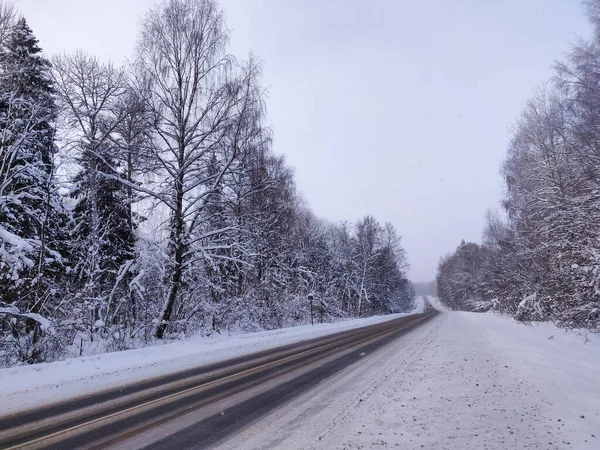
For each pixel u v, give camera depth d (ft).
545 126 69.72
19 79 48.26
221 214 62.34
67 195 60.08
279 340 60.49
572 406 20.30
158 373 33.63
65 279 56.54
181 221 56.90
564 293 61.57
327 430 18.67
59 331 43.52
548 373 28.43
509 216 96.48
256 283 84.89
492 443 16.11
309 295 107.24
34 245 45.11
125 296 53.57
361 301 186.70
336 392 26.63
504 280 103.86
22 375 30.09
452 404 22.13
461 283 245.24
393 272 246.88
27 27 56.65
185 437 18.11
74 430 19.11
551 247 64.44
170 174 56.49
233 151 59.26
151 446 17.04
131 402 24.26
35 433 18.67
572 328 56.03
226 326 72.13
